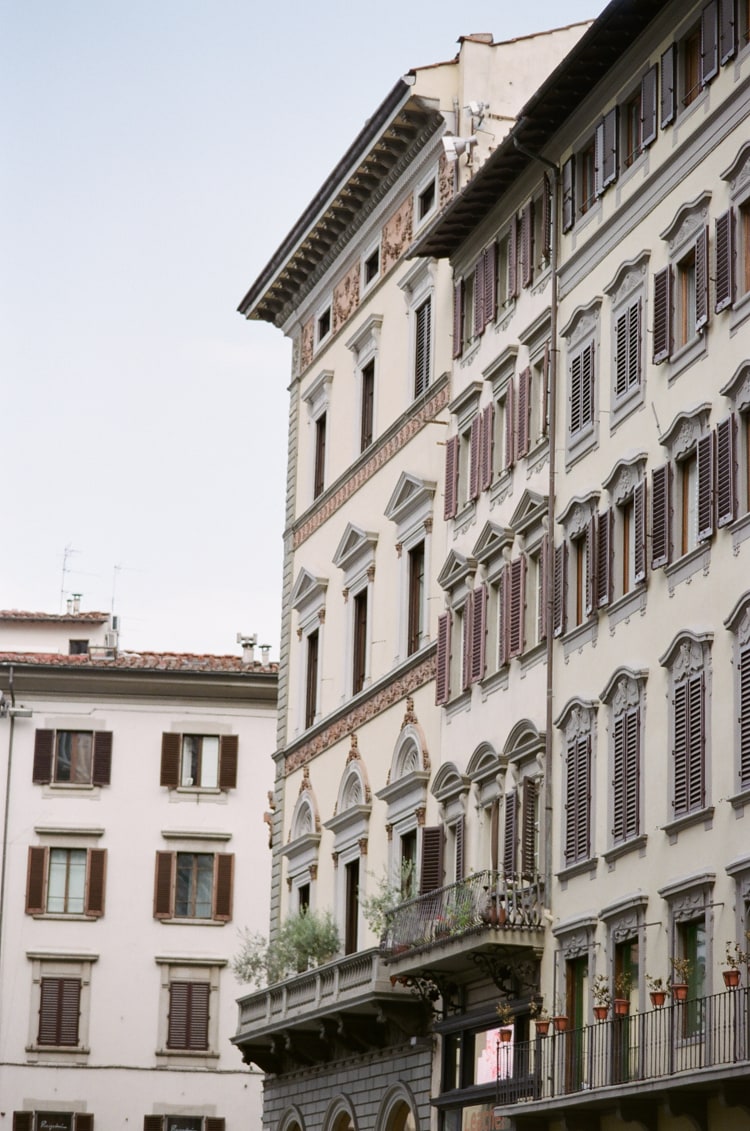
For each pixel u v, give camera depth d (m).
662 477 35.38
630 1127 33.97
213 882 72.75
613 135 39.16
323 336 58.03
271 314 61.91
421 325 49.88
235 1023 71.56
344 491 54.28
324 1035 48.88
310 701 56.22
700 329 34.53
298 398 59.75
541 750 39.66
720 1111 30.88
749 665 31.56
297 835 55.12
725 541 32.94
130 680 73.88
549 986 38.19
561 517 39.78
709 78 35.06
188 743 74.38
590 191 40.66
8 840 72.69
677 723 33.88
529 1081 37.34
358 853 49.88
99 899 72.19
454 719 44.72
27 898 72.00
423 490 47.38
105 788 73.50
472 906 40.16
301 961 51.12
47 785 73.44
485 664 43.19
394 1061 46.06
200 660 76.19
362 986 45.22
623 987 34.94
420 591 48.44
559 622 39.56
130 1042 71.06
